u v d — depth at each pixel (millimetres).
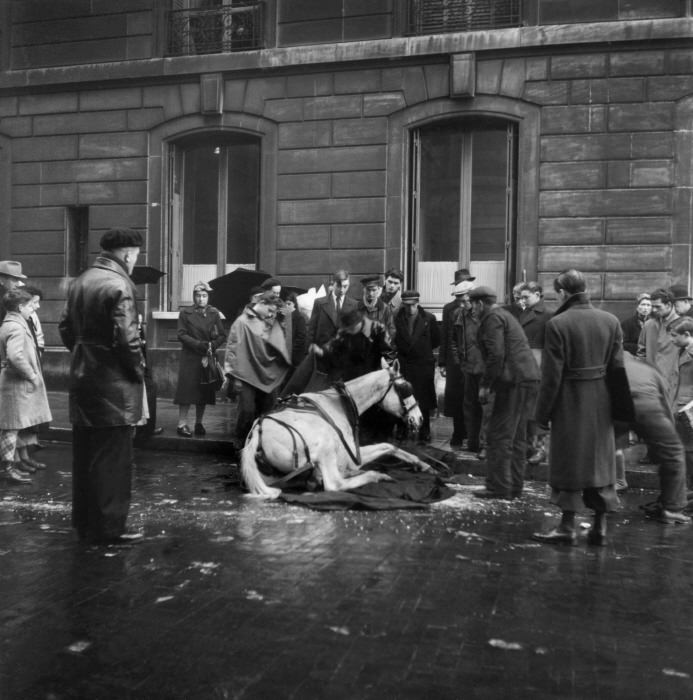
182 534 5922
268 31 14859
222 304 11758
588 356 5730
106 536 5613
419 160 14461
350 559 5309
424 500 7199
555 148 13445
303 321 10203
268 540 5758
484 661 3699
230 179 15734
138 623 4105
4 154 16250
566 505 5828
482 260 14320
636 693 3408
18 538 5797
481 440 9164
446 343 10031
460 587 4773
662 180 12992
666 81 12961
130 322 5484
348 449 7645
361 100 14375
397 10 14211
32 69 16016
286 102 14742
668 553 5672
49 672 3537
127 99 15609
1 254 16375
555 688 3439
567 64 13367
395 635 3988
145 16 15477
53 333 16047
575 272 5961
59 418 11984
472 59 13680
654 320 8961
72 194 15969
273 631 4016
